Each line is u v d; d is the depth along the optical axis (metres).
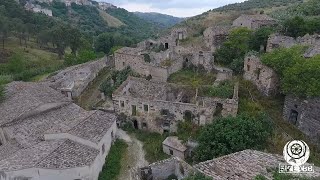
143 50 60.75
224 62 51.88
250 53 47.44
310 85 34.38
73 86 55.16
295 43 47.56
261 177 17.30
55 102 43.31
